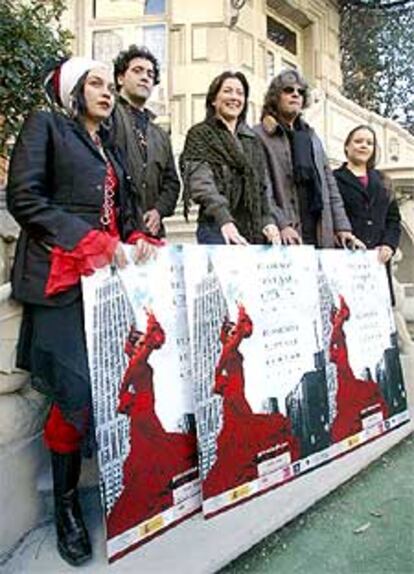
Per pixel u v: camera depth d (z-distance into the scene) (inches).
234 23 297.3
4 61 154.1
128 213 85.8
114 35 303.7
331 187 127.5
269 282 100.4
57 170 77.5
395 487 100.7
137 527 77.4
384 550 82.5
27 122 78.2
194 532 81.4
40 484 85.0
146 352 80.9
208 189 105.3
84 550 75.9
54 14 193.5
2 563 76.2
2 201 120.4
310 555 81.4
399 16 470.0
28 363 76.8
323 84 381.7
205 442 85.7
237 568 78.2
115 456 75.5
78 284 74.5
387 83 514.9
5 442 80.0
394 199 140.1
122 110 116.0
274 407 96.7
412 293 185.8
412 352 140.7
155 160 118.1
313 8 376.8
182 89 297.1
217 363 89.4
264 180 112.9
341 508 93.4
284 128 122.9
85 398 73.2
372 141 137.2
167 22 299.9
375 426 117.7
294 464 98.3
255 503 89.7
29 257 76.6
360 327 119.9
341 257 118.6
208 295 89.7
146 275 82.4
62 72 81.6
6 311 79.6
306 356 104.7
